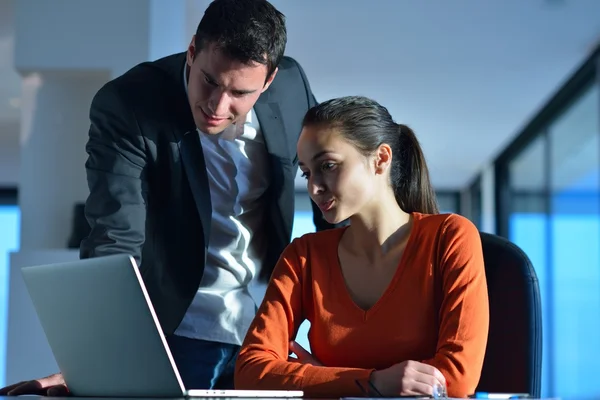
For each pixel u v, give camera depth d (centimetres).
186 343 263
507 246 227
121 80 253
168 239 256
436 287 214
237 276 268
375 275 220
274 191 269
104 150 247
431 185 238
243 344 218
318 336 218
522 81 809
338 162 215
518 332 219
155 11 562
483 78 800
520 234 1072
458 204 1323
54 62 556
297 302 227
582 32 688
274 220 271
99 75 566
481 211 1224
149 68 258
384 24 671
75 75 567
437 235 219
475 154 1093
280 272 229
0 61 775
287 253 233
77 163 572
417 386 181
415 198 235
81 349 181
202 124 236
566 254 879
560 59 750
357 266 222
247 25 223
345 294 219
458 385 196
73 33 557
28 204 569
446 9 643
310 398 178
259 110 263
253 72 226
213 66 224
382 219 221
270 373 199
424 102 879
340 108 218
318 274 224
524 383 216
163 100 250
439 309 213
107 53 555
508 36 697
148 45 554
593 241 802
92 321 175
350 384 186
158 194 255
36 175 570
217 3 228
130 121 246
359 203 217
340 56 745
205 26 227
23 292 538
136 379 173
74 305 177
